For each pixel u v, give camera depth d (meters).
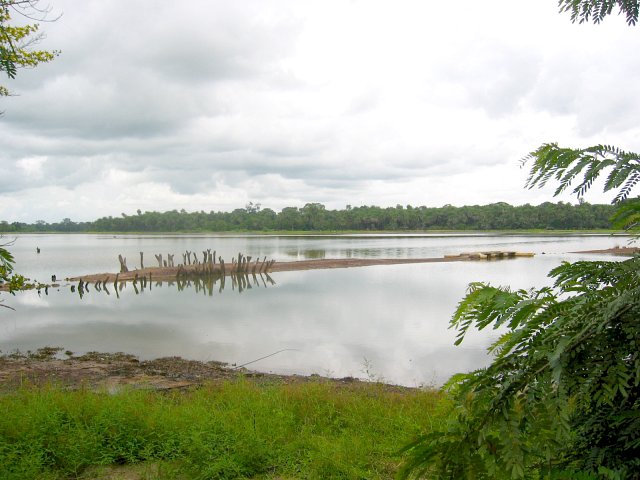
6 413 5.91
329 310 22.39
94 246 87.75
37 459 4.75
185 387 10.27
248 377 11.89
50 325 20.09
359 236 124.94
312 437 5.79
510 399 1.11
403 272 37.84
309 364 13.59
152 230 184.38
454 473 1.15
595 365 1.08
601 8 1.66
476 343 15.46
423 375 12.18
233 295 27.84
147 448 5.18
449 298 25.33
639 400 1.23
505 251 55.81
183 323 20.08
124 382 10.84
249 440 5.38
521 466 1.02
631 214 1.39
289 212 169.38
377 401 7.66
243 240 106.94
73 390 9.29
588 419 1.29
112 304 25.44
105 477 4.91
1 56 6.44
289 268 41.94
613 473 1.13
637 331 1.04
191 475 4.83
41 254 65.56
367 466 5.04
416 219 152.88
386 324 19.03
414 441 1.22
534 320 1.23
